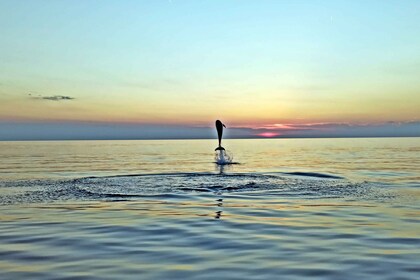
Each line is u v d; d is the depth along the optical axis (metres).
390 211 12.16
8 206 13.26
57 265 6.89
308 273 6.43
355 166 33.25
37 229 9.77
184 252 7.71
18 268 6.73
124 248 8.02
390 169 29.80
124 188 17.66
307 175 23.34
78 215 11.60
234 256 7.43
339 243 8.35
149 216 11.42
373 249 7.86
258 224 10.30
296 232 9.39
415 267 6.69
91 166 34.72
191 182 19.55
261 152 66.81
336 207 12.89
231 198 14.89
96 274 6.42
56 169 31.38
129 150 85.50
